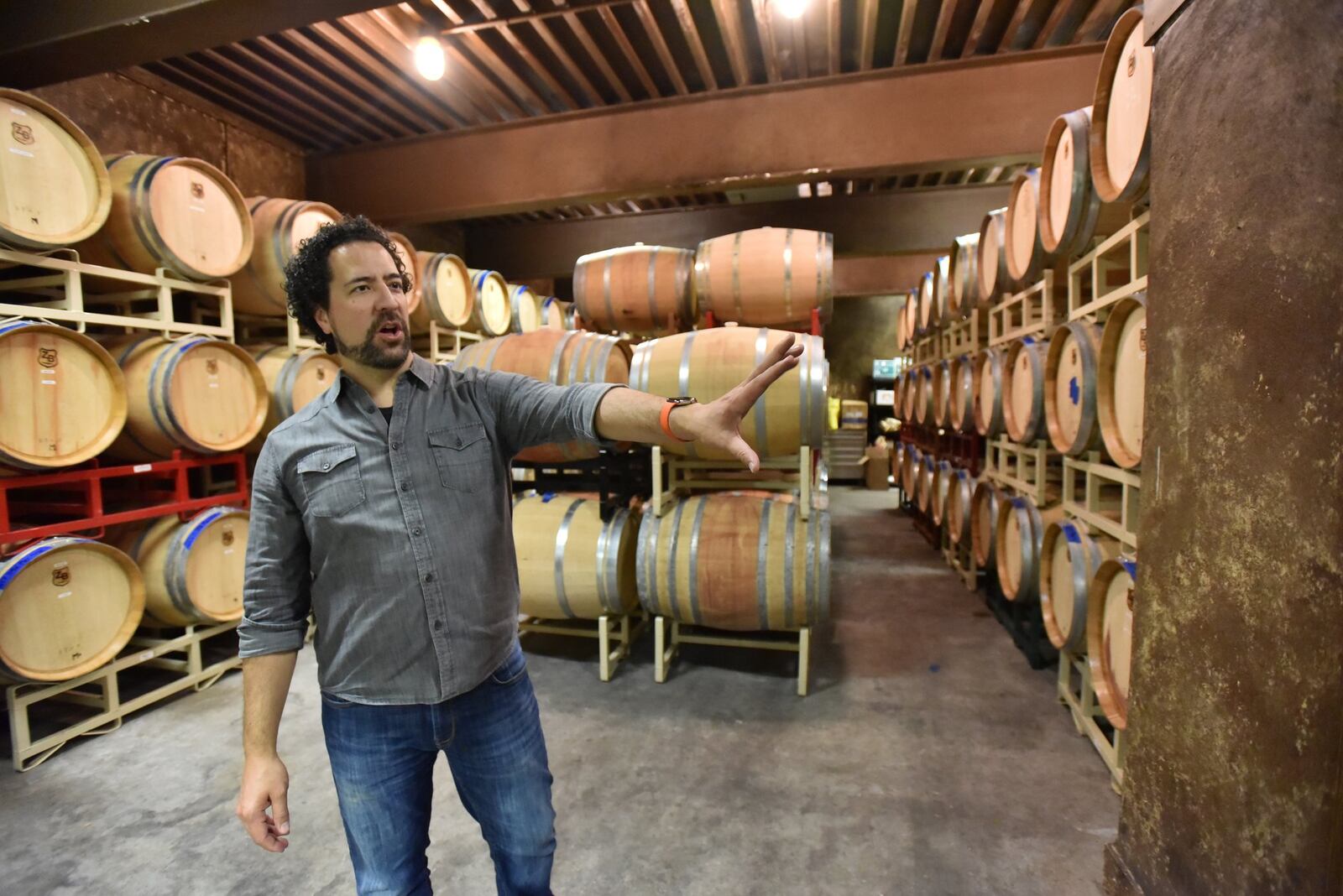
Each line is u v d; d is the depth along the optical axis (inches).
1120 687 113.3
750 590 142.3
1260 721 39.3
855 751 124.8
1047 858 95.8
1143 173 106.6
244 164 259.0
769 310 202.1
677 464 165.0
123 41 150.5
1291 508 36.6
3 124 124.4
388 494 56.2
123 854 100.2
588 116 256.1
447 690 57.3
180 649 160.6
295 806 111.0
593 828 103.6
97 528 151.3
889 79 231.5
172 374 149.7
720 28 201.2
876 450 500.4
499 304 297.3
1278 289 37.2
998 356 193.8
